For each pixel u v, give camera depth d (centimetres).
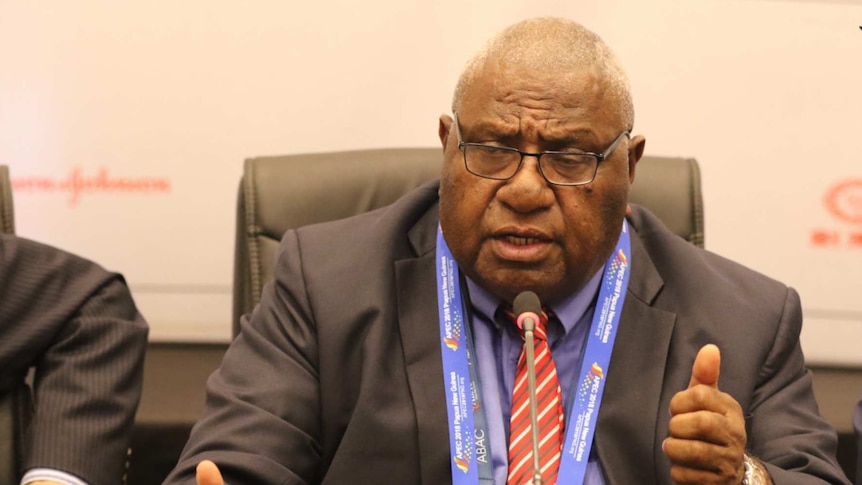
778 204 717
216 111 707
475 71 409
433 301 434
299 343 435
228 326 723
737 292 445
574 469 391
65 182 706
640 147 433
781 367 438
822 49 705
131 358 521
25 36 694
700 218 538
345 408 421
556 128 394
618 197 409
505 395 418
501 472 393
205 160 710
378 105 712
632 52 709
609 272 439
